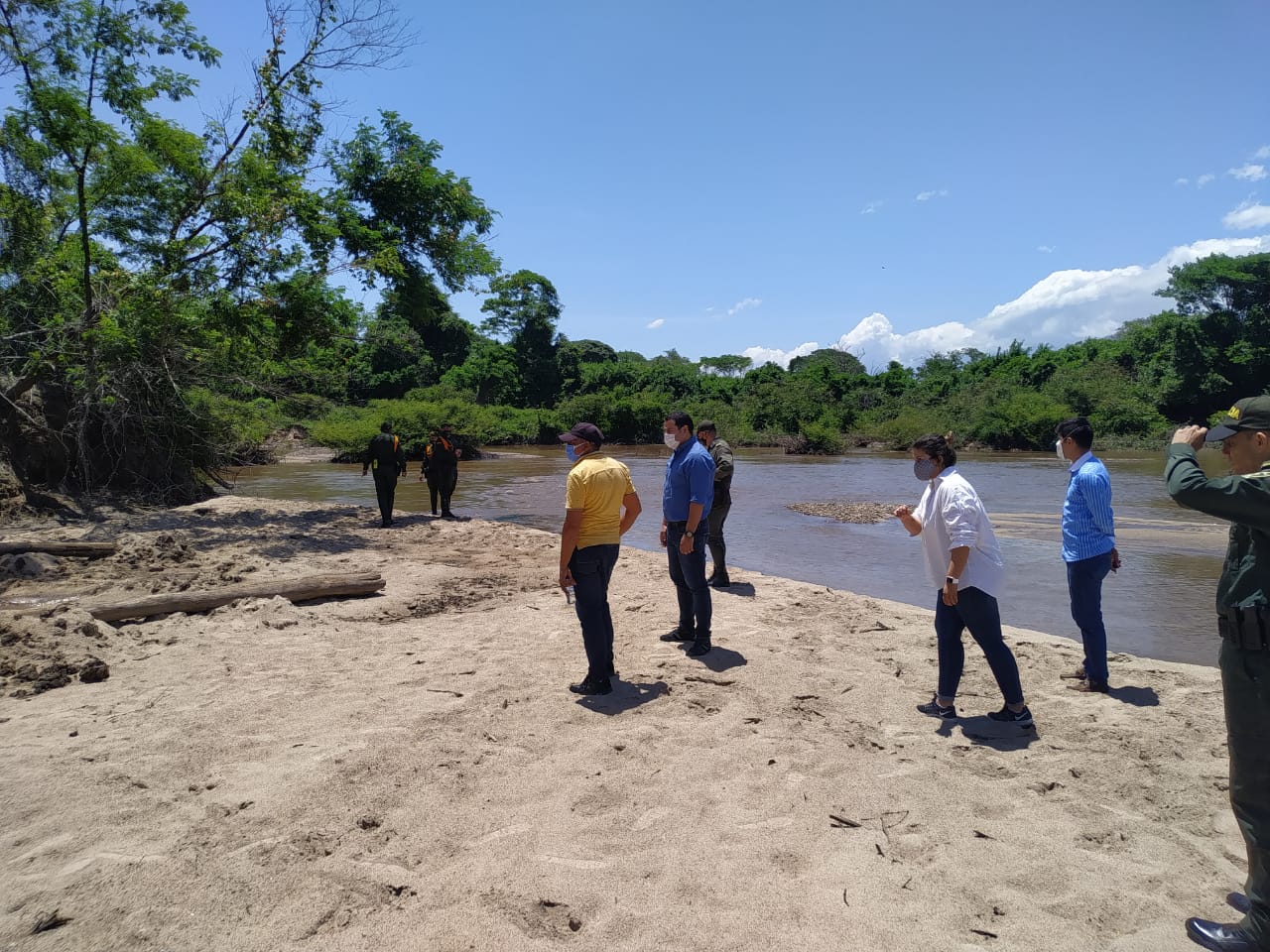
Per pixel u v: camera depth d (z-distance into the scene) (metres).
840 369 81.38
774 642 6.31
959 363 81.62
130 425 16.12
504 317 67.50
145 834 3.29
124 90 13.23
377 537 11.99
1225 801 3.70
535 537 11.97
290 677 5.32
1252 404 2.70
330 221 13.88
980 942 2.70
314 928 2.72
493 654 5.93
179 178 14.05
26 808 3.50
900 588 9.52
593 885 2.98
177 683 5.20
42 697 4.93
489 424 49.12
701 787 3.79
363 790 3.69
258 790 3.68
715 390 63.56
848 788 3.80
